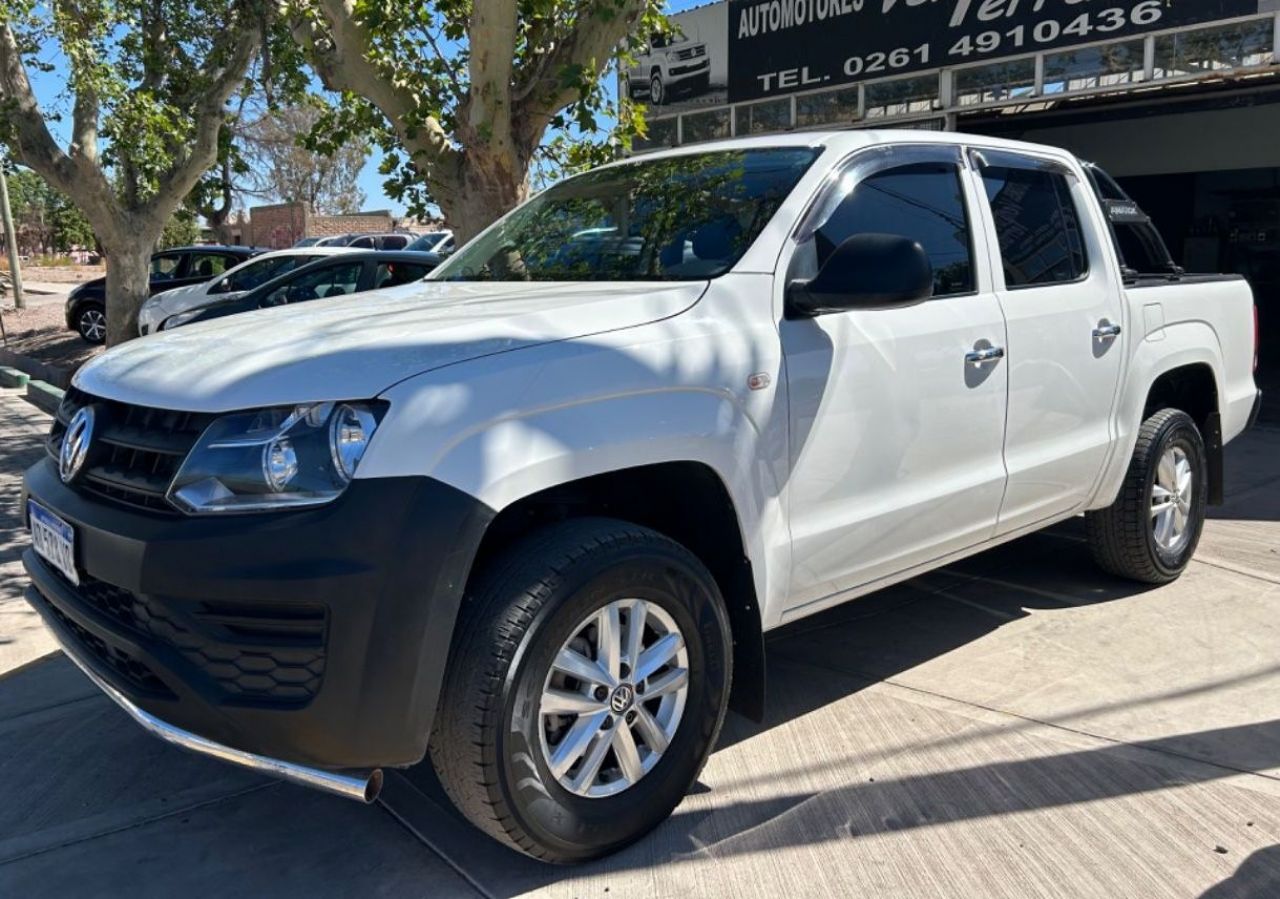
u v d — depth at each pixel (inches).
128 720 153.9
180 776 138.2
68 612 115.3
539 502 119.5
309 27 291.6
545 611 104.6
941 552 155.3
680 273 135.2
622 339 115.1
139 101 466.9
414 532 98.0
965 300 152.9
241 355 113.4
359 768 102.2
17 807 130.8
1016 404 159.6
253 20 442.9
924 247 150.3
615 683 112.9
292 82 484.4
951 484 150.4
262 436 101.8
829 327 132.8
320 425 101.4
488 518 101.3
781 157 148.6
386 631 97.7
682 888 111.3
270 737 101.0
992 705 152.8
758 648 128.4
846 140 147.1
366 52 269.1
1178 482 199.9
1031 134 655.1
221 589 98.3
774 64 542.9
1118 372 180.7
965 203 159.3
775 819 124.0
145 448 109.6
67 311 656.4
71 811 129.8
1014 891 109.8
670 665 119.1
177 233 1640.0
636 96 612.7
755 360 123.8
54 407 445.7
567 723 112.0
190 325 141.8
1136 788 128.9
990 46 457.4
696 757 121.6
